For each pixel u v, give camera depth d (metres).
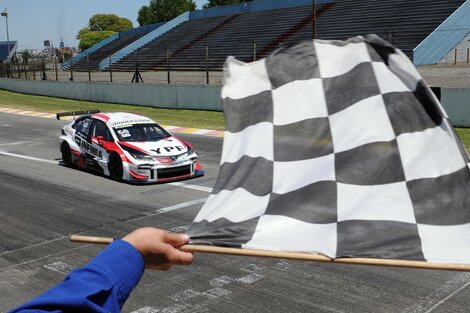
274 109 1.95
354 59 1.99
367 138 1.85
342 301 4.98
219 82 28.50
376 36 2.02
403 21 31.28
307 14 37.97
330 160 1.82
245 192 1.79
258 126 1.93
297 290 5.25
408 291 5.15
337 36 33.03
